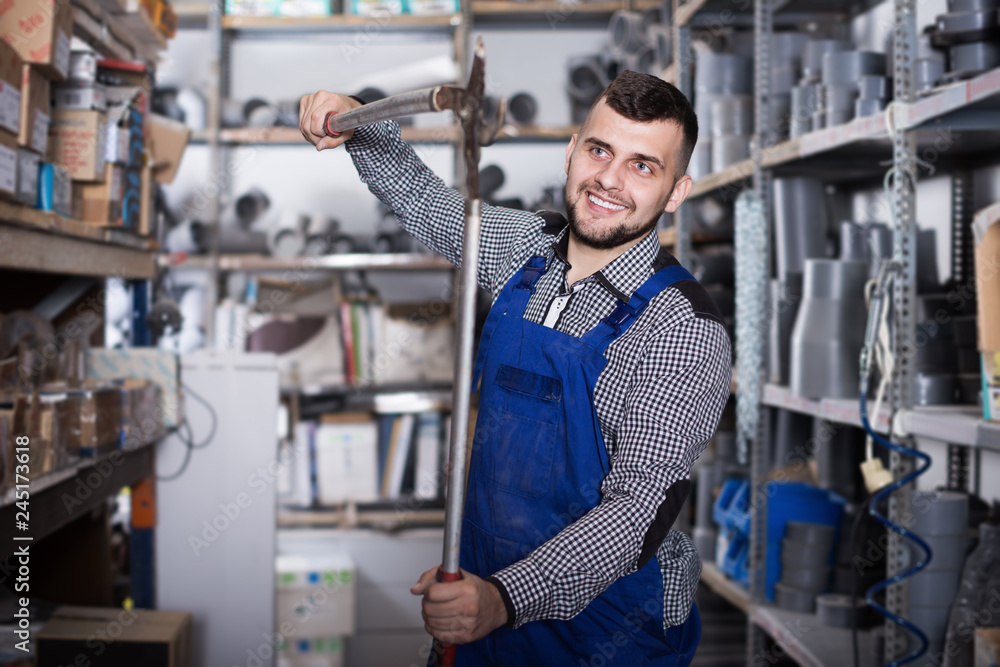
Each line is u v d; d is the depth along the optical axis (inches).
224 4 135.1
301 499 130.6
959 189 84.4
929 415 60.7
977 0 63.1
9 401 55.7
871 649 72.0
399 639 126.4
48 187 61.6
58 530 86.8
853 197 105.6
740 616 113.6
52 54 58.2
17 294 82.1
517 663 46.3
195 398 88.4
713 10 105.5
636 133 44.4
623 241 46.0
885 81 70.9
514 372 46.4
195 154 144.6
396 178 56.0
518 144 152.6
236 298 134.8
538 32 151.7
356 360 133.0
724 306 106.0
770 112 88.3
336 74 149.7
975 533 67.7
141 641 73.1
